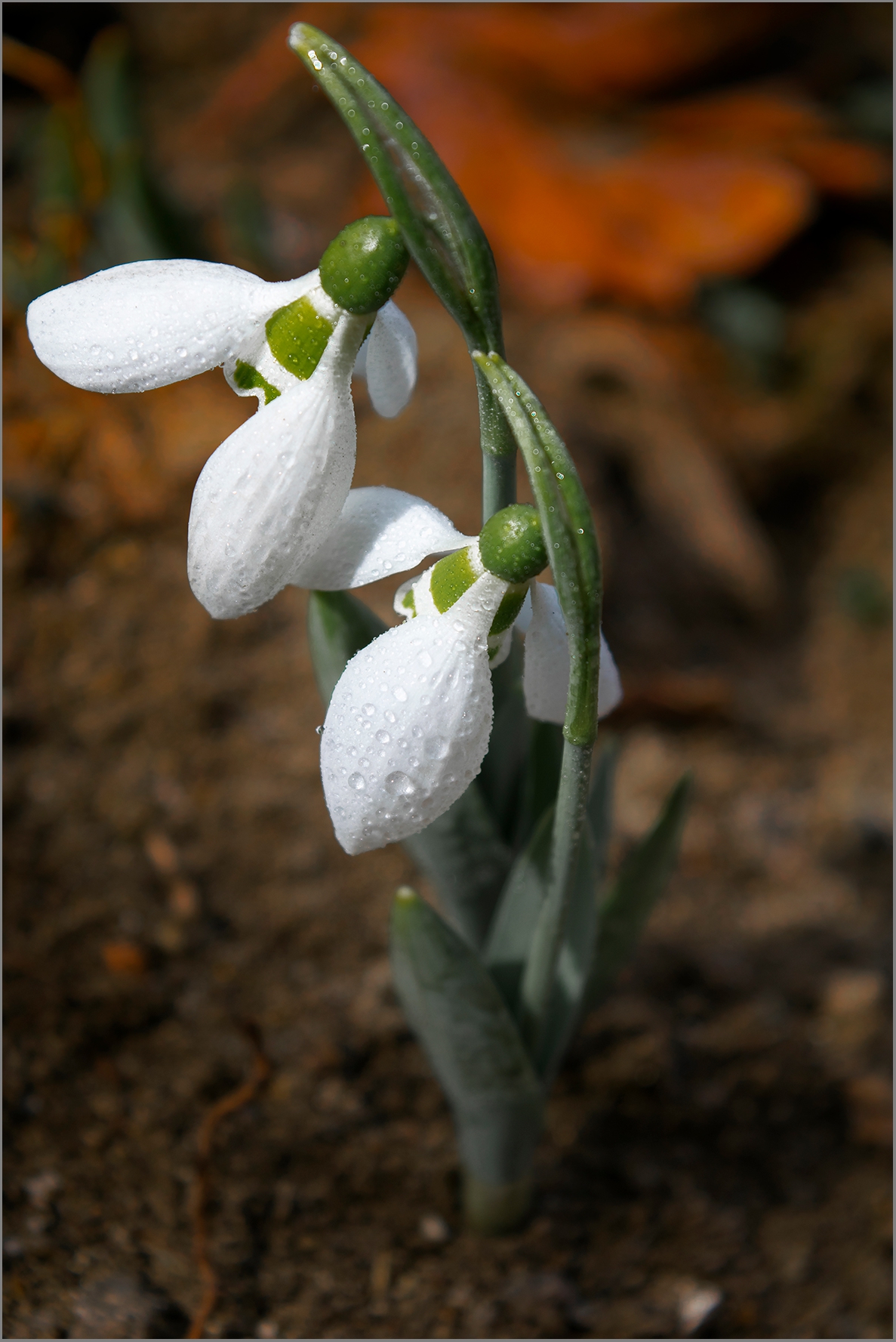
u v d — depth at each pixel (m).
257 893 0.46
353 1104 0.40
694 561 0.66
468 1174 0.38
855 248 0.77
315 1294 0.37
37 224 0.60
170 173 0.77
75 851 0.45
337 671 0.34
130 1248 0.37
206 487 0.31
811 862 0.55
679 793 0.36
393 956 0.34
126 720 0.49
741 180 0.71
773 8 0.73
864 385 0.73
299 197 0.77
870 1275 0.39
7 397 0.54
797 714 0.63
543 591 0.31
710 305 0.72
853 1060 0.45
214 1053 0.41
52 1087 0.39
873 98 0.81
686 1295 0.38
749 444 0.71
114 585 0.52
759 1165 0.42
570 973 0.35
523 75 0.75
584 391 0.65
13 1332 0.35
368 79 0.30
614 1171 0.41
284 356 0.31
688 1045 0.45
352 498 0.31
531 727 0.35
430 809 0.30
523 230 0.68
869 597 0.70
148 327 0.30
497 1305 0.38
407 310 0.65
